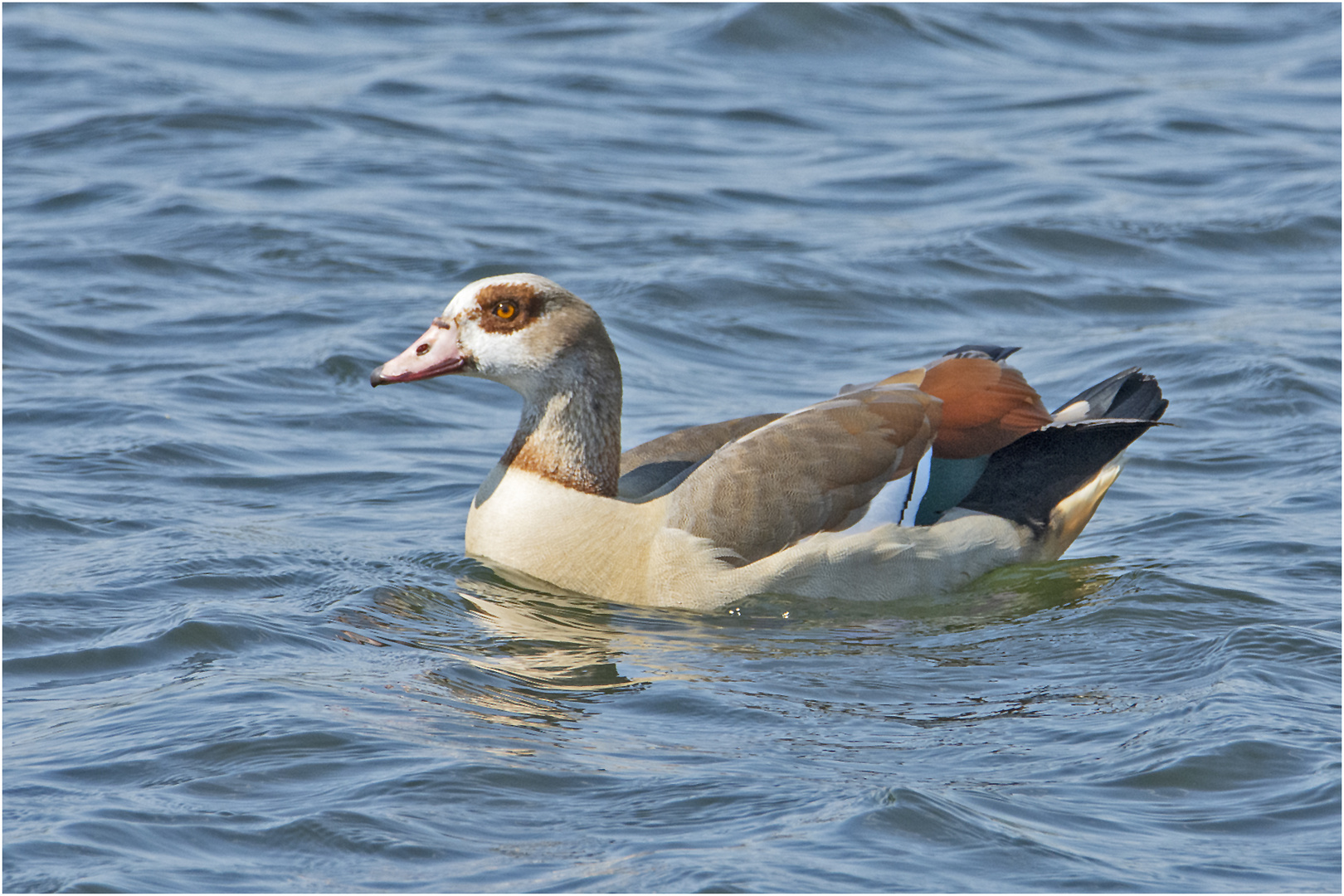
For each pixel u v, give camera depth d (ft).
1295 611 36.17
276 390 53.47
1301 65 98.37
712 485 38.83
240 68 94.02
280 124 84.12
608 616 37.60
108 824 25.43
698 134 84.89
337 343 57.06
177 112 84.43
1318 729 29.32
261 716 29.60
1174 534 42.57
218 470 46.44
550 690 32.01
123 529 41.39
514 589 39.01
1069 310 64.13
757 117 87.81
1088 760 28.35
